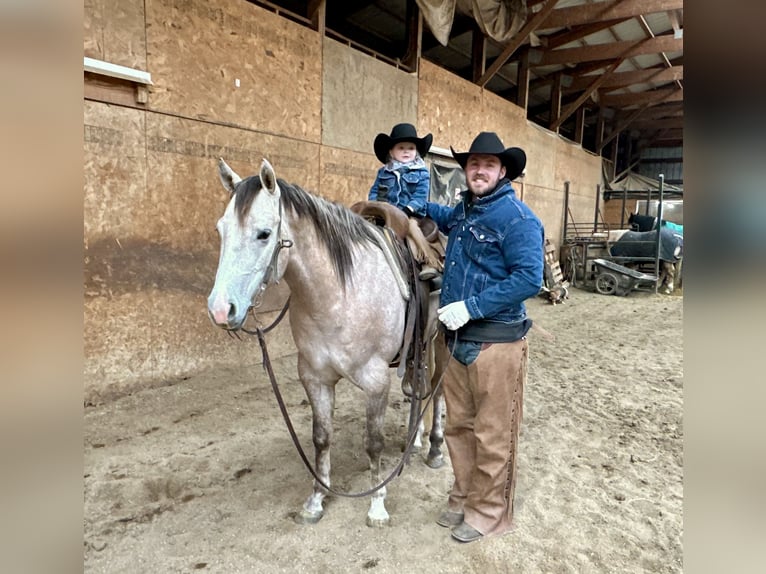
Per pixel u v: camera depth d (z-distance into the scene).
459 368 1.90
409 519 2.06
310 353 1.86
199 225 3.70
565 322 6.35
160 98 3.40
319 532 1.98
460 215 1.91
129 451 2.62
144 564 1.79
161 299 3.52
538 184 10.02
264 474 2.43
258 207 1.48
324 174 4.77
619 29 9.27
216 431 2.90
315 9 4.57
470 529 1.93
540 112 13.78
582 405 3.43
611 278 8.62
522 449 2.74
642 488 2.35
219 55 3.73
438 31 6.02
